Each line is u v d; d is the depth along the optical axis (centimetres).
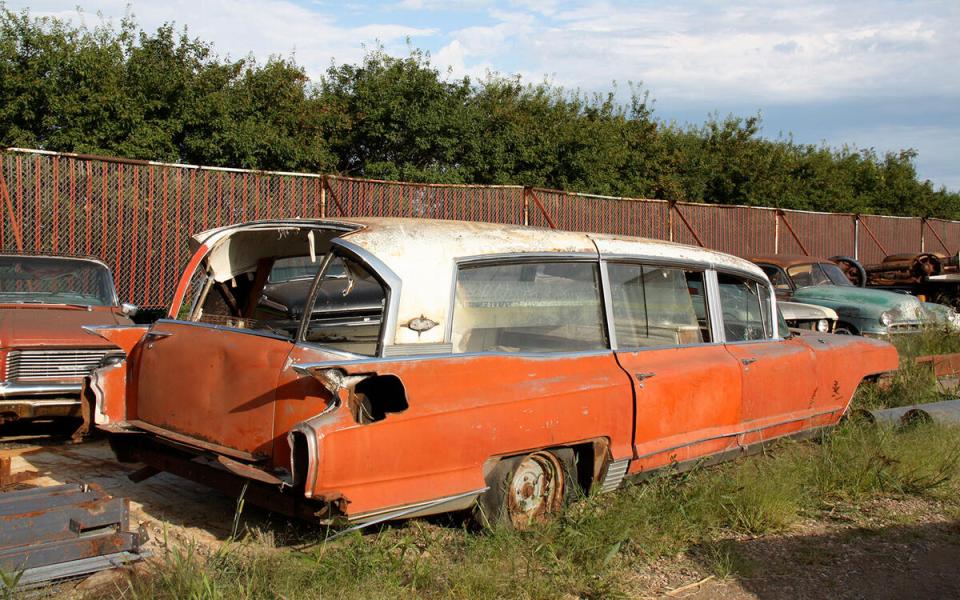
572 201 1465
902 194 3541
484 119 2070
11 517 383
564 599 403
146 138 1540
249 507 517
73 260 870
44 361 678
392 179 1838
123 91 1562
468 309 461
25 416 665
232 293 569
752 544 495
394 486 408
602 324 525
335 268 468
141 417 497
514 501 471
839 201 3069
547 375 478
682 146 2848
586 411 487
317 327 463
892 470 610
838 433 675
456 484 429
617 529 463
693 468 556
